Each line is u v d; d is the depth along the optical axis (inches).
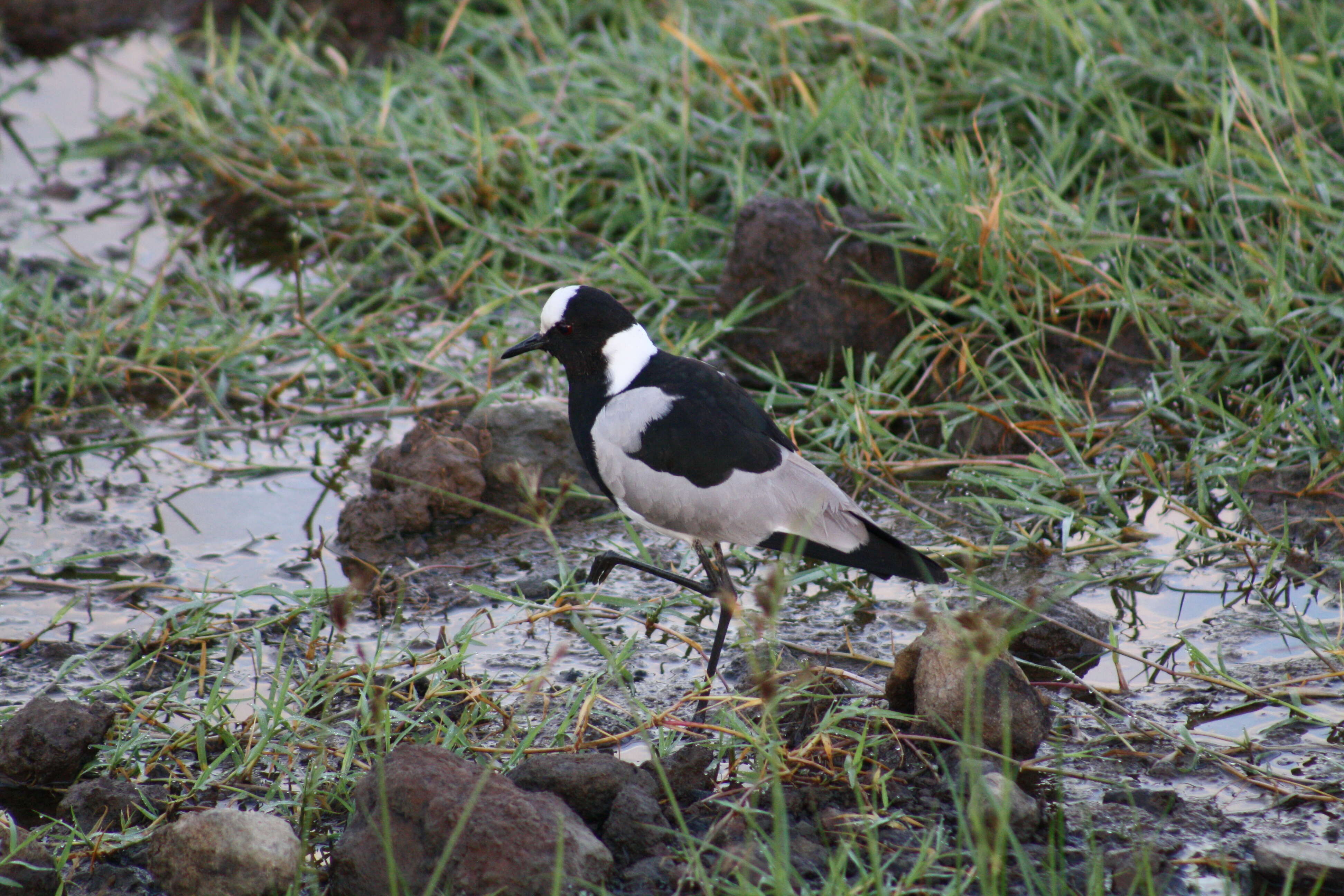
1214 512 396.8
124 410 480.1
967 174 479.2
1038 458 415.8
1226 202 483.8
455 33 713.0
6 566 385.4
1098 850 262.8
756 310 474.3
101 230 602.9
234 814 260.1
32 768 295.7
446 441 415.8
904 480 425.1
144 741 301.4
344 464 448.1
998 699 293.4
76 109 726.5
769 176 542.6
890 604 365.4
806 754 293.4
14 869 257.3
